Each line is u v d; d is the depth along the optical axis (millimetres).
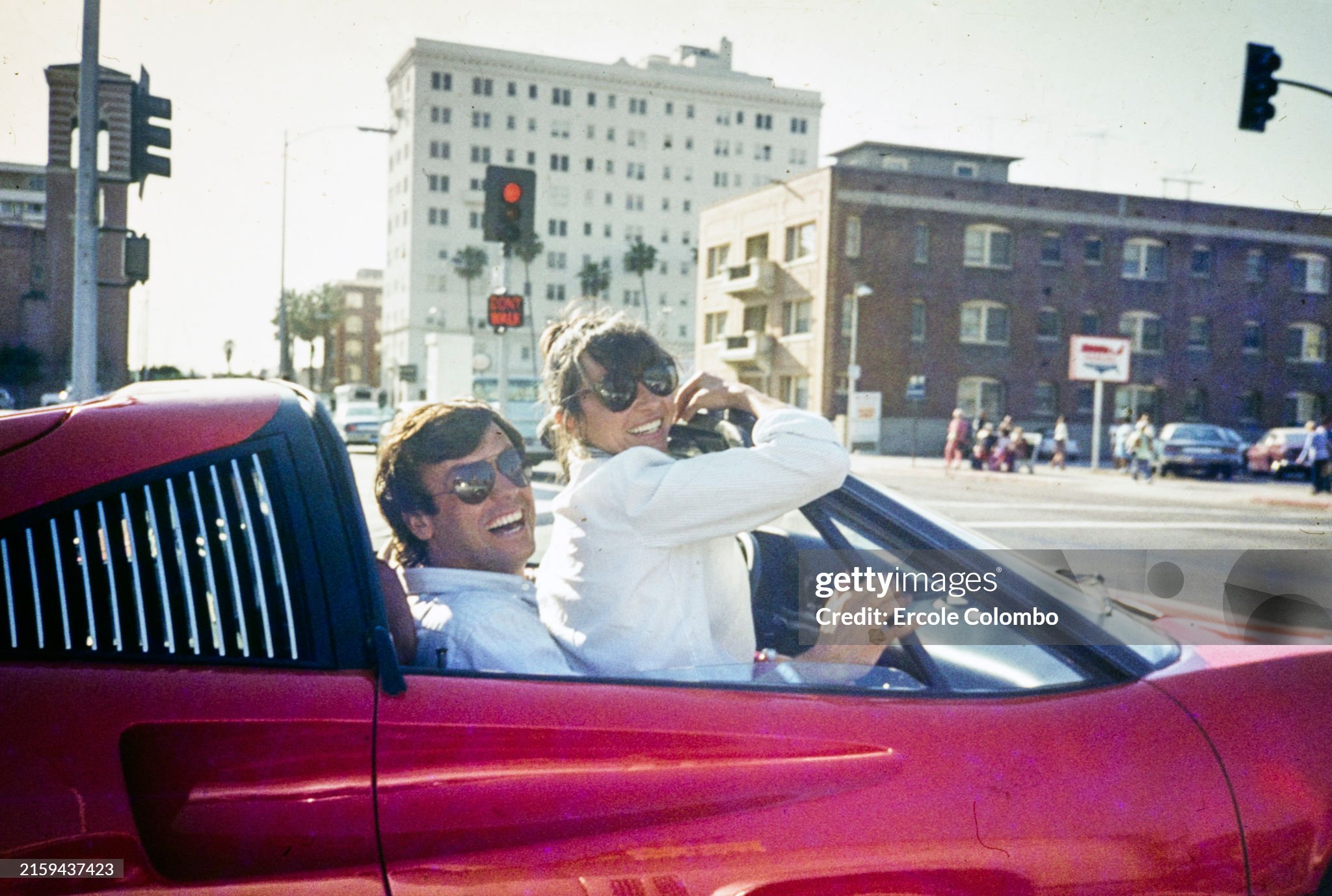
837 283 26531
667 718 1266
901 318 26250
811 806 1236
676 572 1592
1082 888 1273
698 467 1569
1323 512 12461
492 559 1674
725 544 1703
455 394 1773
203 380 1521
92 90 6781
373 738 1152
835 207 26344
